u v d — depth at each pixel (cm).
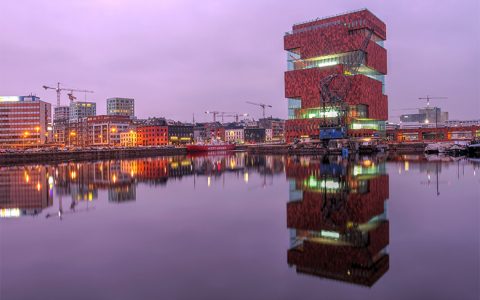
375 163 8162
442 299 1370
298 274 1642
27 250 2048
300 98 18238
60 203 3634
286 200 3566
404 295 1410
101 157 15125
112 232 2434
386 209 2997
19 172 7519
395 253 1891
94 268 1750
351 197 3625
